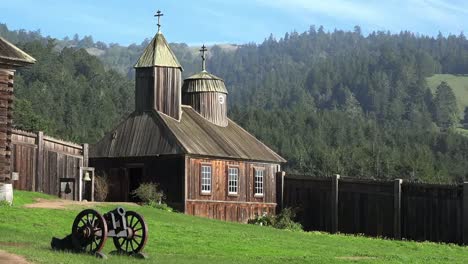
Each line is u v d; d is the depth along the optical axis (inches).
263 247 1167.0
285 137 6368.1
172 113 2086.6
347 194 1899.6
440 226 1670.8
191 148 1939.0
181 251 1048.8
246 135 2310.5
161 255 967.0
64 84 6427.2
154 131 2006.6
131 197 2004.2
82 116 5846.5
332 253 1149.7
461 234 1625.2
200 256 1005.8
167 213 1632.6
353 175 5270.7
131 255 909.8
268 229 1581.0
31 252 834.2
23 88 5851.4
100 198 1969.7
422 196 1713.8
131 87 7332.7
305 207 2047.2
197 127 2128.4
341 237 1523.1
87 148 1953.7
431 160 5974.4
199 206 1941.4
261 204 2134.6
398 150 6441.9
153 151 1966.0
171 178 1934.1
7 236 1010.7
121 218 908.6
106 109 6190.9
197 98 2269.9
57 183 1817.2
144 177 1979.6
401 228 1747.0
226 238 1241.4
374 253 1183.6
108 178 2030.0
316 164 5590.6
